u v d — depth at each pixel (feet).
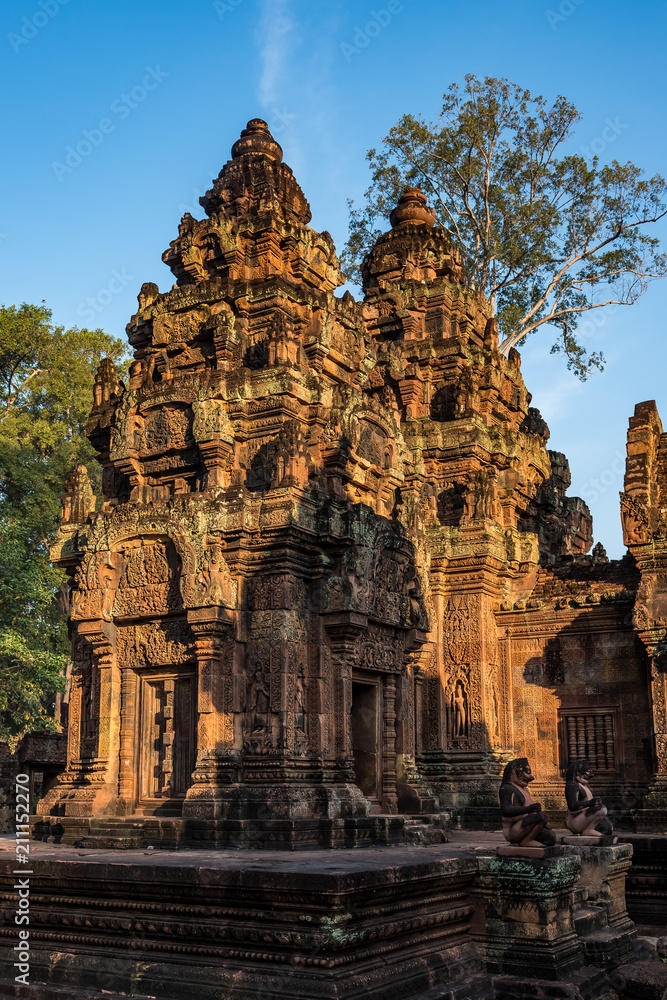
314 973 33.76
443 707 79.05
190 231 72.79
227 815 55.67
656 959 45.52
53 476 134.72
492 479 84.43
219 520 59.52
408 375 87.10
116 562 65.00
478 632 79.36
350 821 56.24
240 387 64.54
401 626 67.92
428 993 36.22
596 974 40.75
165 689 63.05
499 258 110.52
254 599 59.98
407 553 69.46
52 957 39.75
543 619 79.61
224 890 36.50
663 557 72.13
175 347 70.33
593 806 52.60
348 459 66.64
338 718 60.34
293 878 34.94
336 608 60.54
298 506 59.98
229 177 74.69
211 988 35.27
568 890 41.93
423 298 90.89
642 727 75.15
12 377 144.05
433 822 63.82
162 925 37.78
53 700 147.64
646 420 78.07
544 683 79.61
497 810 73.82
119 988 37.37
